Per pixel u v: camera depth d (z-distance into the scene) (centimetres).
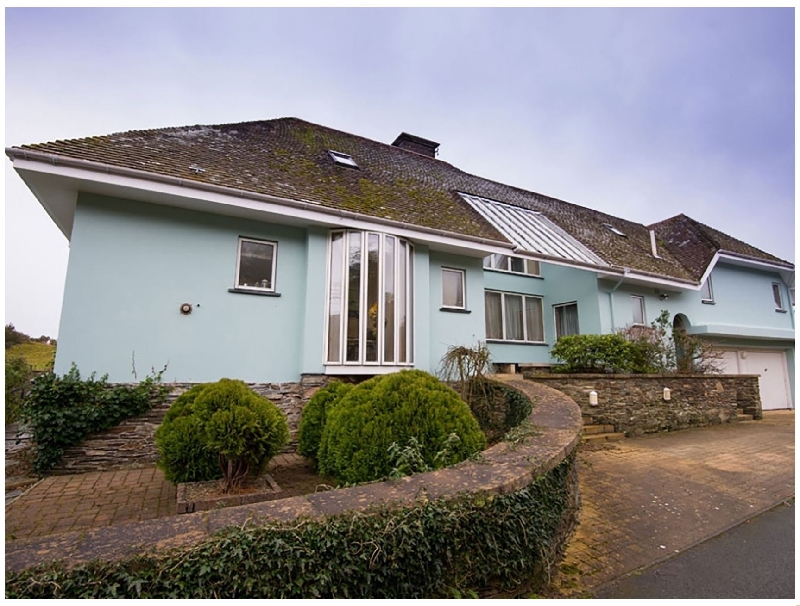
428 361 995
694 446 842
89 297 692
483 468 332
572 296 1442
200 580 196
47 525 440
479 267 1161
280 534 222
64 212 793
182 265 770
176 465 511
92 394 663
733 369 1723
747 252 1839
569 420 493
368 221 893
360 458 423
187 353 755
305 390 831
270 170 932
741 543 417
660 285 1461
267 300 841
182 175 731
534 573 314
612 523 460
